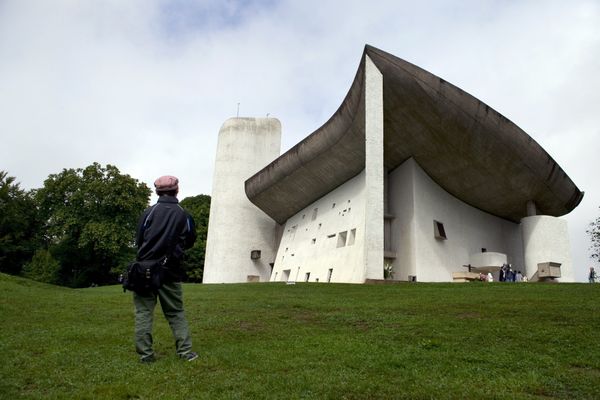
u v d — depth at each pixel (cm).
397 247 2911
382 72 2478
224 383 449
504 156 2720
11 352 588
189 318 936
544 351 616
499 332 739
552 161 2855
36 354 590
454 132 2606
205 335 734
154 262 502
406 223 2864
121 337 703
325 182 3406
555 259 2852
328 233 3281
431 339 690
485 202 3155
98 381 464
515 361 559
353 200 3066
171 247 511
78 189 4234
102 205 4262
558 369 525
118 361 536
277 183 3812
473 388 445
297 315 991
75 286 4553
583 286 1424
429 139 2711
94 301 1301
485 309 1012
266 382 455
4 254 4378
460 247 3038
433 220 2917
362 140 2797
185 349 537
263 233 4550
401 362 546
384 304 1162
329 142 3019
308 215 3775
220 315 984
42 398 412
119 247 4259
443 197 3061
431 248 2848
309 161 3291
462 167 2839
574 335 702
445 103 2472
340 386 443
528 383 467
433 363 548
